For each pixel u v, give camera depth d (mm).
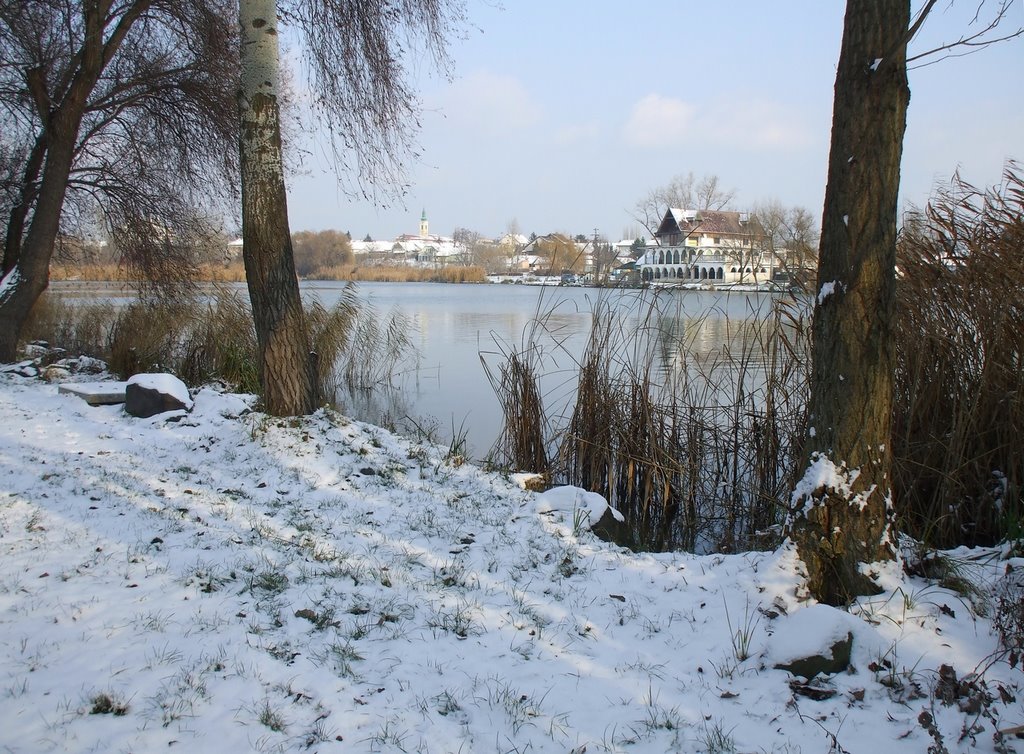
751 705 3311
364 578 4488
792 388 7266
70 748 2771
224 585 4238
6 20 12156
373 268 82750
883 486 4207
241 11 7742
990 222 6020
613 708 3277
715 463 7930
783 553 4332
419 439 8430
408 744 2928
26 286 12219
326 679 3354
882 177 4027
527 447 8320
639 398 7996
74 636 3555
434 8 9477
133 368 11734
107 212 15234
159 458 6922
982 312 5762
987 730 3090
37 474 5941
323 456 7113
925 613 3943
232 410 8188
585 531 5688
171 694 3137
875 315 4109
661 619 4137
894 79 3945
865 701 3326
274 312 7895
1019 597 3953
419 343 21469
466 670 3533
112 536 4820
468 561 4938
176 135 14477
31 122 14375
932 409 6051
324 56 9438
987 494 5633
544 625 4043
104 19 12250
